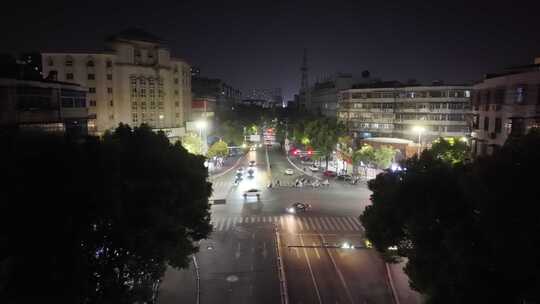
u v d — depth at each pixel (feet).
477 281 50.80
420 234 66.64
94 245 62.18
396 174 92.58
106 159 64.64
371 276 108.78
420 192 75.82
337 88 367.25
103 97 239.30
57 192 54.24
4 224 50.08
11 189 50.88
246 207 177.47
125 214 67.72
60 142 60.49
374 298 97.35
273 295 98.37
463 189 59.41
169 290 100.58
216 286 102.94
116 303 61.93
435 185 73.51
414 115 256.11
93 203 58.03
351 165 268.00
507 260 47.29
